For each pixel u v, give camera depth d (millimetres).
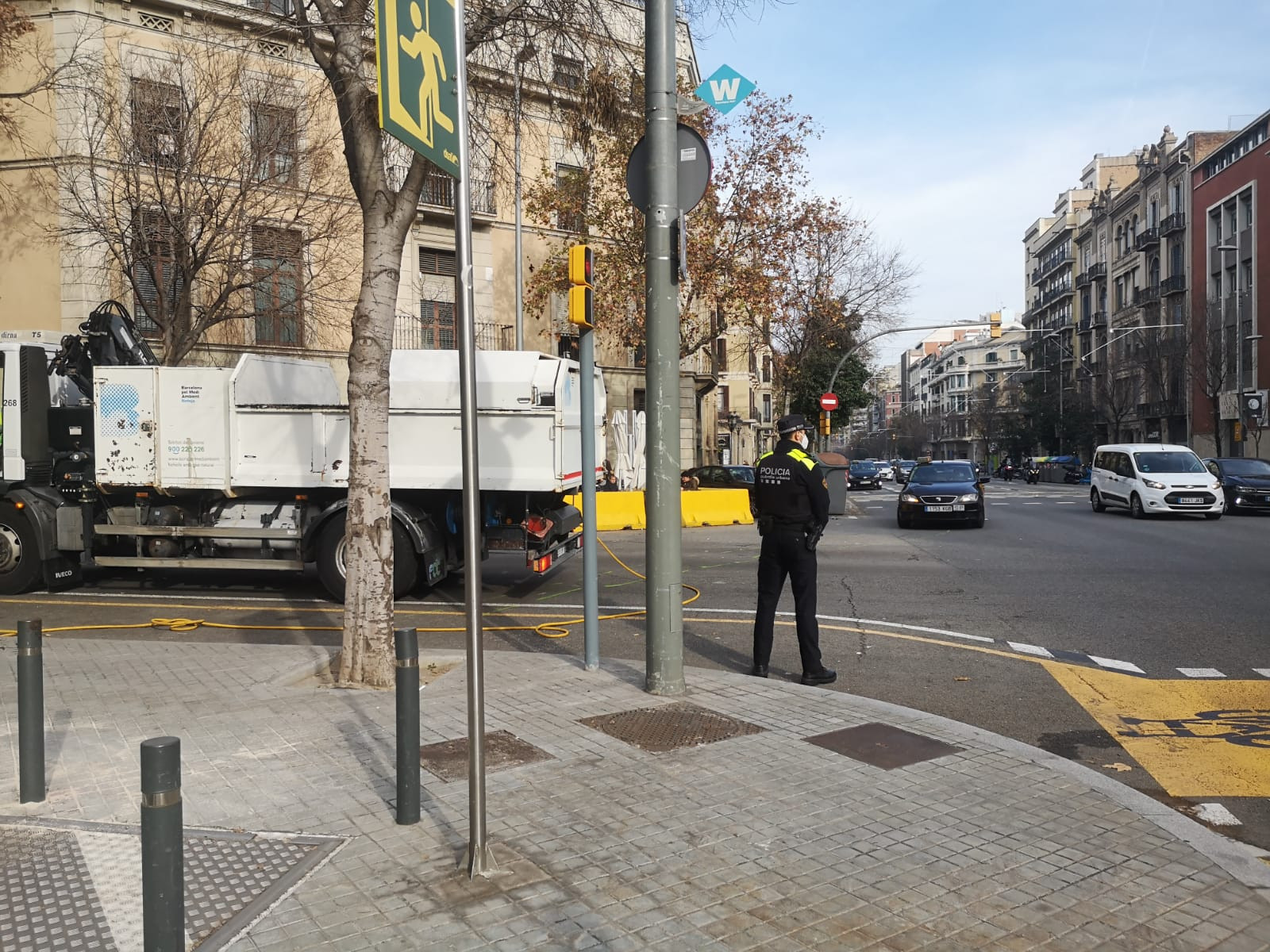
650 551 6352
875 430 172625
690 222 24484
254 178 17641
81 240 18984
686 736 5406
